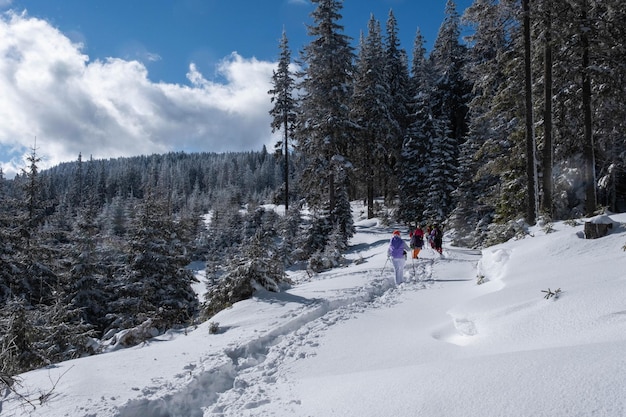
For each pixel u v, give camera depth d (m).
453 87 39.19
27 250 19.69
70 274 19.83
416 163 35.66
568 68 16.91
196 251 47.91
